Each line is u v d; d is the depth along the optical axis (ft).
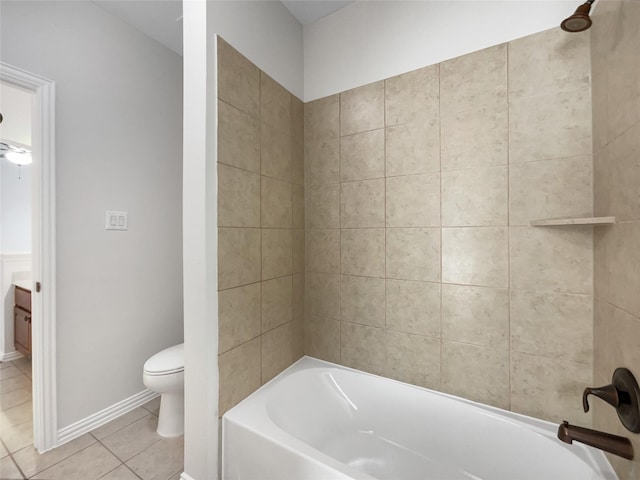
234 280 4.32
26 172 10.59
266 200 4.97
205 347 3.90
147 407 6.56
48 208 5.09
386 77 5.13
